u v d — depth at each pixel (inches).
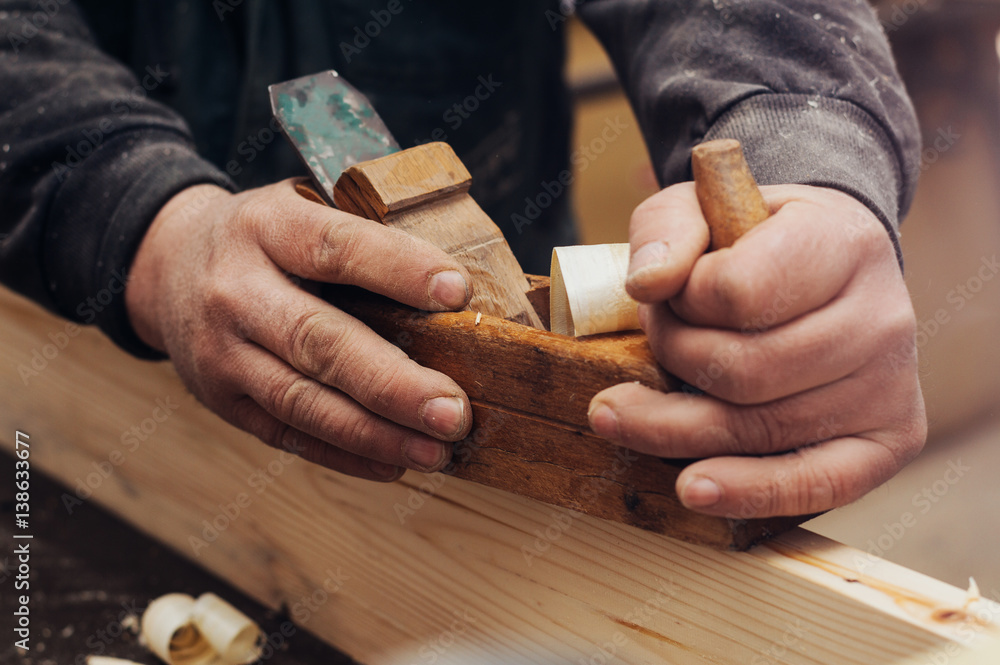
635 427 16.8
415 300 20.3
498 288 22.1
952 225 75.8
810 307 15.9
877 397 16.8
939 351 62.4
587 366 18.0
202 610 28.5
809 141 22.3
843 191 20.4
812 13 26.2
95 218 29.0
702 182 16.9
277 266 22.6
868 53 25.9
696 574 19.0
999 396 65.7
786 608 17.8
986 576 49.9
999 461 60.4
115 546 35.7
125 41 42.8
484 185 46.8
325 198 23.7
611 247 20.9
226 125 41.8
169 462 33.9
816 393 16.4
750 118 23.8
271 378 22.0
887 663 16.7
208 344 23.1
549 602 22.4
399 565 26.3
